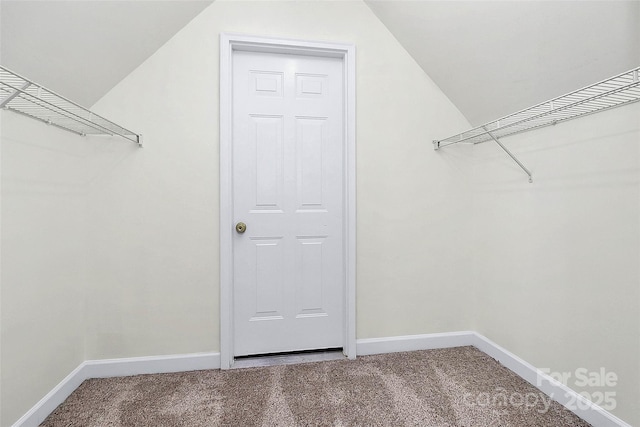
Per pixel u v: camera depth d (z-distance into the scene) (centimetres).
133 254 184
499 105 185
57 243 156
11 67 127
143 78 183
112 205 181
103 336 181
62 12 127
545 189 164
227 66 190
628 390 127
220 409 152
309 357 205
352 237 206
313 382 175
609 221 133
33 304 141
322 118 210
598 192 138
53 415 147
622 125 128
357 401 158
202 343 191
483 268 212
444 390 167
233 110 199
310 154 208
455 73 194
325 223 211
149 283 185
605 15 112
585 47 125
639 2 104
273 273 205
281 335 207
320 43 200
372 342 210
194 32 188
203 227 191
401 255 213
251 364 196
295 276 208
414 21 188
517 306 183
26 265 137
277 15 196
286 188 206
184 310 189
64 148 162
